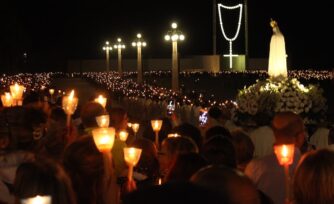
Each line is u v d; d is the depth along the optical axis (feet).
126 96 111.75
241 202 8.68
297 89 42.63
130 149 16.21
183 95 88.58
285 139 19.69
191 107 70.28
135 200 7.76
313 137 36.91
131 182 16.25
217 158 16.58
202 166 13.85
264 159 18.94
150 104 89.66
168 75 233.14
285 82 43.34
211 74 211.82
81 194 14.44
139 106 95.71
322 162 12.21
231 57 251.19
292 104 41.91
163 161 18.79
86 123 20.66
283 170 18.63
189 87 178.81
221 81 193.47
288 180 15.42
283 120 20.35
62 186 10.23
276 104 41.68
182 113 72.02
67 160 14.64
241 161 20.26
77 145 14.74
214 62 256.32
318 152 12.49
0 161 17.46
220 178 8.82
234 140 20.33
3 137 18.70
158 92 100.01
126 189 16.43
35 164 10.34
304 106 42.14
